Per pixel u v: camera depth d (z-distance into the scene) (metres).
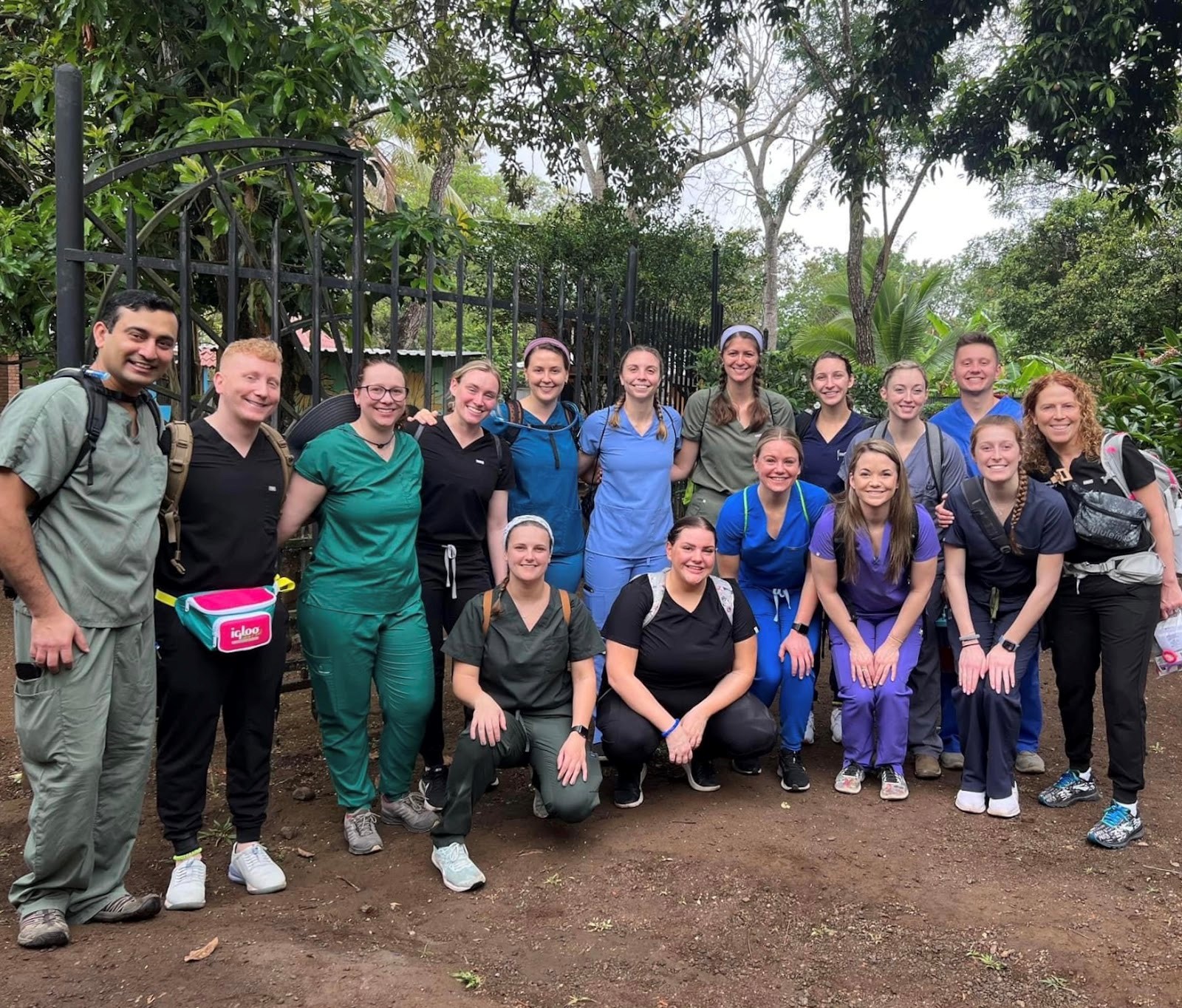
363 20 6.62
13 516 2.38
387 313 14.56
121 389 2.62
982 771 3.71
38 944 2.54
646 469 4.15
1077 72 9.05
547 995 2.44
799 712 3.99
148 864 3.23
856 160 11.51
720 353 4.52
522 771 4.23
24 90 6.19
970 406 4.46
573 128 11.33
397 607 3.34
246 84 6.29
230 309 3.70
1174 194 10.48
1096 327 16.80
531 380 4.01
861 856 3.29
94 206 5.43
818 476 4.52
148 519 2.66
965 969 2.59
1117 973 2.57
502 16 10.64
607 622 3.75
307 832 3.54
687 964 2.60
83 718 2.55
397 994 2.35
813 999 2.45
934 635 4.07
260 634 2.81
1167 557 3.50
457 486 3.61
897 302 19.11
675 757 3.53
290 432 3.40
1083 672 3.65
